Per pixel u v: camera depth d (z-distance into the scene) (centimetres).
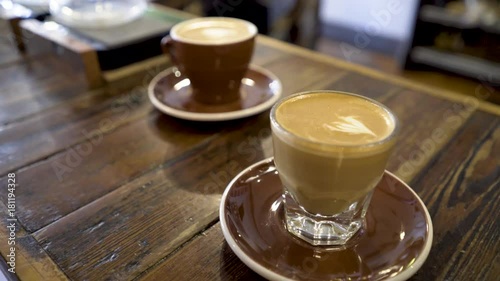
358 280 24
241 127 44
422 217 29
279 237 28
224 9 132
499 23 146
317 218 29
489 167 37
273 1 148
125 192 34
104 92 52
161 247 28
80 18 58
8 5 67
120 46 54
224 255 28
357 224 29
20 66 59
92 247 28
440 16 154
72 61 54
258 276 26
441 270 27
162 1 112
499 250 28
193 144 41
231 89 46
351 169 25
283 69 57
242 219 29
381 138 26
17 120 45
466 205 33
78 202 33
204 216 31
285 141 26
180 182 35
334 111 29
